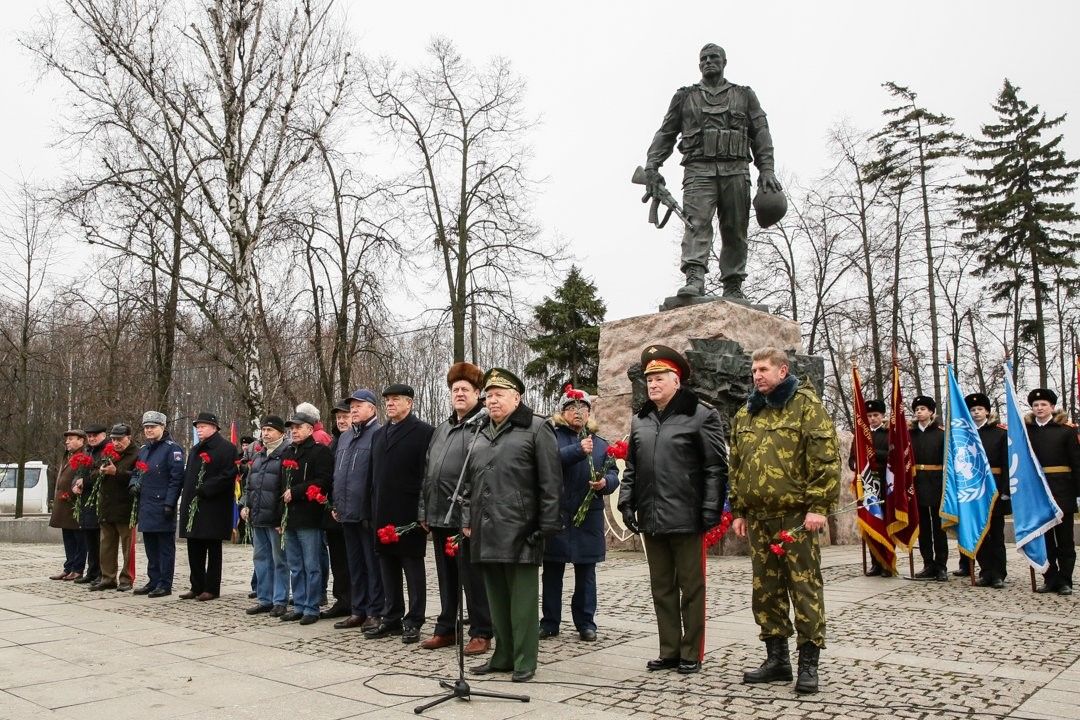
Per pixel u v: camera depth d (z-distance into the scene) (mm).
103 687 5520
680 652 5867
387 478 7098
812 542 5336
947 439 10047
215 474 9578
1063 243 29969
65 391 35406
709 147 13664
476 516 5730
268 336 21188
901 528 10305
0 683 5641
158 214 19922
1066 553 9328
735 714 4770
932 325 28312
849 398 32750
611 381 14203
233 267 19297
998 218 30094
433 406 42250
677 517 5727
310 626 7820
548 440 5855
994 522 9852
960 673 5645
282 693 5336
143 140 19484
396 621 7258
